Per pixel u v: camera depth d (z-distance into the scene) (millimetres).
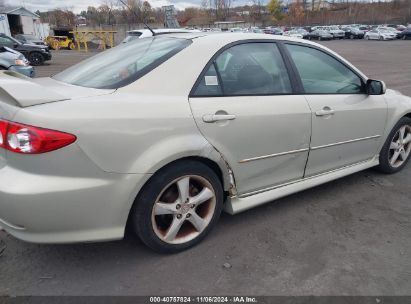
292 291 2369
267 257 2703
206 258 2676
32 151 2070
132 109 2320
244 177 2920
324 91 3391
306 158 3295
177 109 2475
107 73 2734
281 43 3221
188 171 2570
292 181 3309
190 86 2594
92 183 2213
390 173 4309
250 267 2590
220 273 2521
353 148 3707
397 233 3066
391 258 2729
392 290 2398
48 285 2371
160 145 2387
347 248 2838
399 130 4184
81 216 2240
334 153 3537
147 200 2445
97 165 2207
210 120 2588
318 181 3477
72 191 2158
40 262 2594
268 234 2998
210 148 2604
